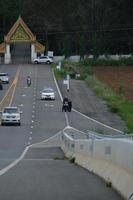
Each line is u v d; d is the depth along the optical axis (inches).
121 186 988.6
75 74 7411.4
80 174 1317.7
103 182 1144.8
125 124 4229.8
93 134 2333.9
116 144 1134.4
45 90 5718.5
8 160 1910.7
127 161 1012.5
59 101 5570.9
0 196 946.7
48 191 1005.2
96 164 1358.3
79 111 4938.5
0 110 4958.2
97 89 6087.6
